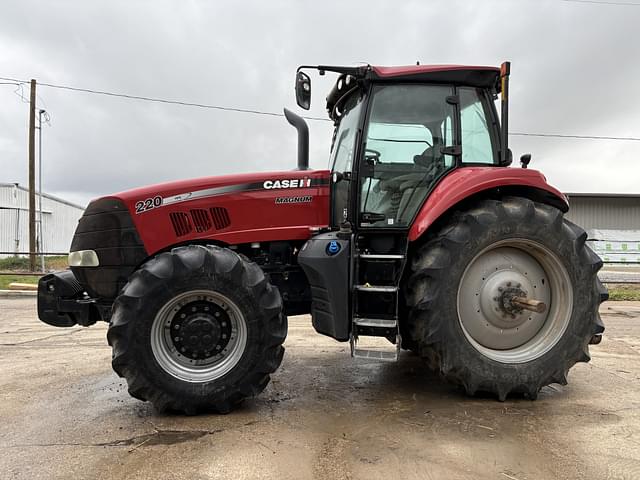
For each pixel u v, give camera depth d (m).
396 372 4.20
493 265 3.46
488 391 3.35
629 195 24.56
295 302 3.98
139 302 3.04
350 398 3.50
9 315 7.71
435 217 3.27
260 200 3.78
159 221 3.65
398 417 3.11
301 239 3.82
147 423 3.03
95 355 4.89
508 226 3.28
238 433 2.85
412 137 3.65
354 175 3.55
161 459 2.52
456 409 3.25
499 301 3.39
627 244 20.91
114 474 2.37
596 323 3.46
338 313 3.26
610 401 3.40
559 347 3.37
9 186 27.48
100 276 3.67
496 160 3.74
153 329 3.10
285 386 3.80
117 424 3.01
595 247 21.08
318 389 3.72
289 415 3.15
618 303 9.48
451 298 3.22
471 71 3.68
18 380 4.01
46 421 3.08
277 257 3.91
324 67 3.56
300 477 2.32
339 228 3.73
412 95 3.66
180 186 3.72
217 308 3.24
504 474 2.36
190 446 2.68
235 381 3.13
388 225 3.58
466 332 3.38
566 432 2.85
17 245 24.48
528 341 3.51
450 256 3.22
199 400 3.09
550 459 2.51
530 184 3.39
